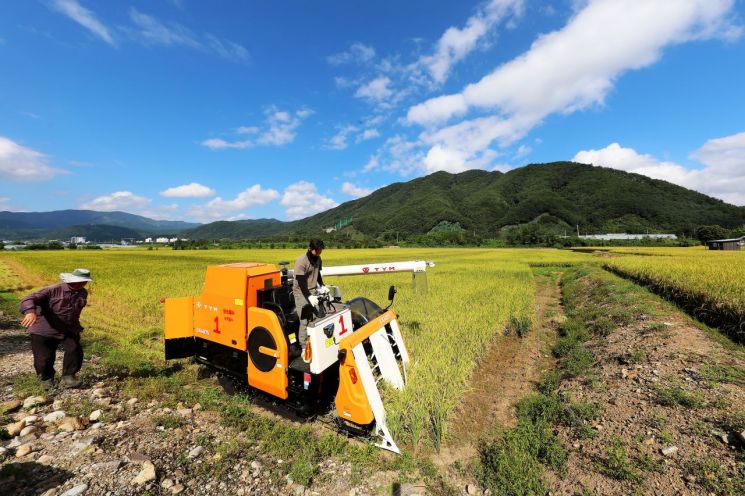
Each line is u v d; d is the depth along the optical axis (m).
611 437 3.80
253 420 4.18
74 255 42.75
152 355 6.21
